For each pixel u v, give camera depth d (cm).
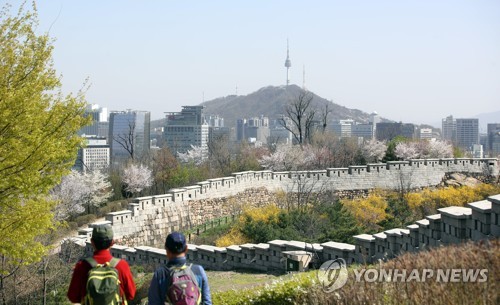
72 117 1750
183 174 6750
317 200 5256
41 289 2759
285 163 7569
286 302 1259
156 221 4419
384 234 1995
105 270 831
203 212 4925
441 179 6347
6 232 1673
